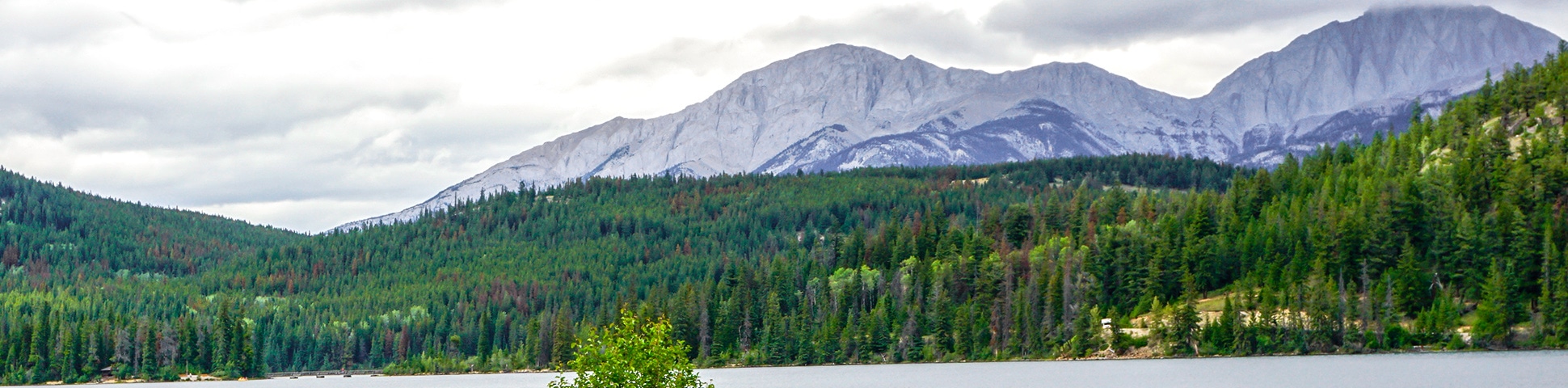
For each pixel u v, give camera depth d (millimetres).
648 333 76125
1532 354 183250
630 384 74438
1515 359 176750
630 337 75438
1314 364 190375
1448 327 198750
